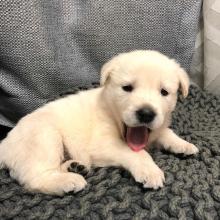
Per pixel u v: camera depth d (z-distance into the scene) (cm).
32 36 32
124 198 22
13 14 31
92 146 27
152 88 26
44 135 26
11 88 32
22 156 25
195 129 31
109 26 33
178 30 35
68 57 33
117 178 24
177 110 33
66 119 28
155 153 27
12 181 25
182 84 27
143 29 34
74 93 32
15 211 22
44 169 25
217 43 35
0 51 31
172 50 35
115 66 27
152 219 21
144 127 26
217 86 37
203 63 37
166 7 34
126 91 26
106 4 33
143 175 23
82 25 33
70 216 21
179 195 22
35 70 33
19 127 27
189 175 24
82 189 23
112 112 28
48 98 34
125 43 34
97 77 35
